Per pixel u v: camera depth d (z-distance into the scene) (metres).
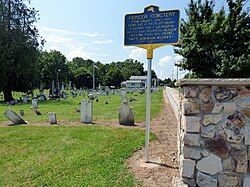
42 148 7.62
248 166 4.45
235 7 19.92
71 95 44.12
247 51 19.33
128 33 6.11
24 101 30.73
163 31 5.88
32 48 36.53
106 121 12.48
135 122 12.01
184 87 4.70
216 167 4.55
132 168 5.77
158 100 27.58
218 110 4.55
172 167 5.75
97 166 5.96
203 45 19.97
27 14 37.34
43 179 5.44
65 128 10.40
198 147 4.62
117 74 95.94
